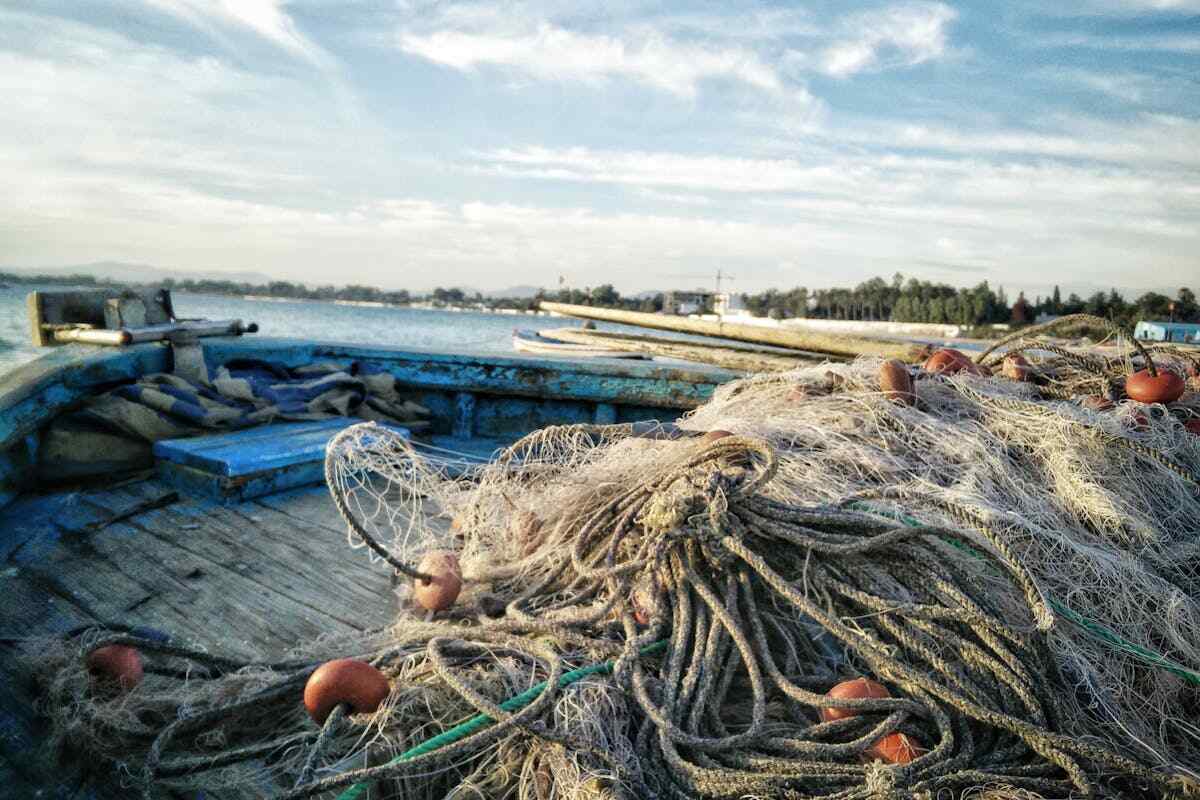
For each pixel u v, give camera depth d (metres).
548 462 3.57
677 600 2.53
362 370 6.55
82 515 4.11
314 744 2.16
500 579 3.04
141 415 4.79
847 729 2.13
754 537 2.64
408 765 1.88
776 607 2.59
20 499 4.31
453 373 6.56
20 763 2.12
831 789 1.94
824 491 3.07
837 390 3.94
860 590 2.51
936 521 2.74
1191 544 2.92
